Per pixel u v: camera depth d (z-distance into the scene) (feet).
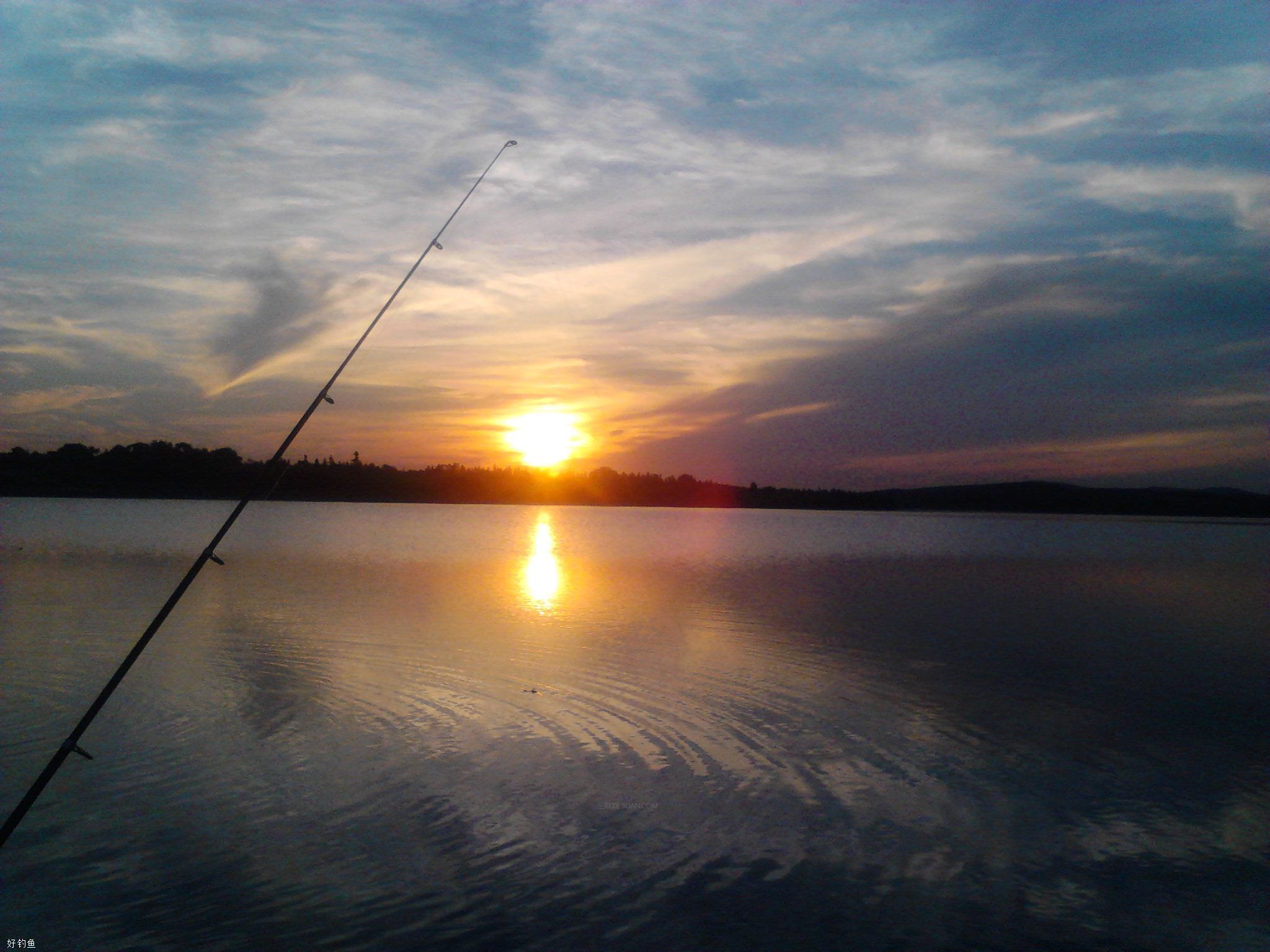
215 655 45.01
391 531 170.40
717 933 19.83
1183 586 83.76
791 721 34.96
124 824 24.62
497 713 35.27
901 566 104.53
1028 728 34.55
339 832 24.40
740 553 124.77
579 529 208.74
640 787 27.91
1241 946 19.63
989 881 22.35
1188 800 27.45
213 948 19.06
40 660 43.29
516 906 20.85
